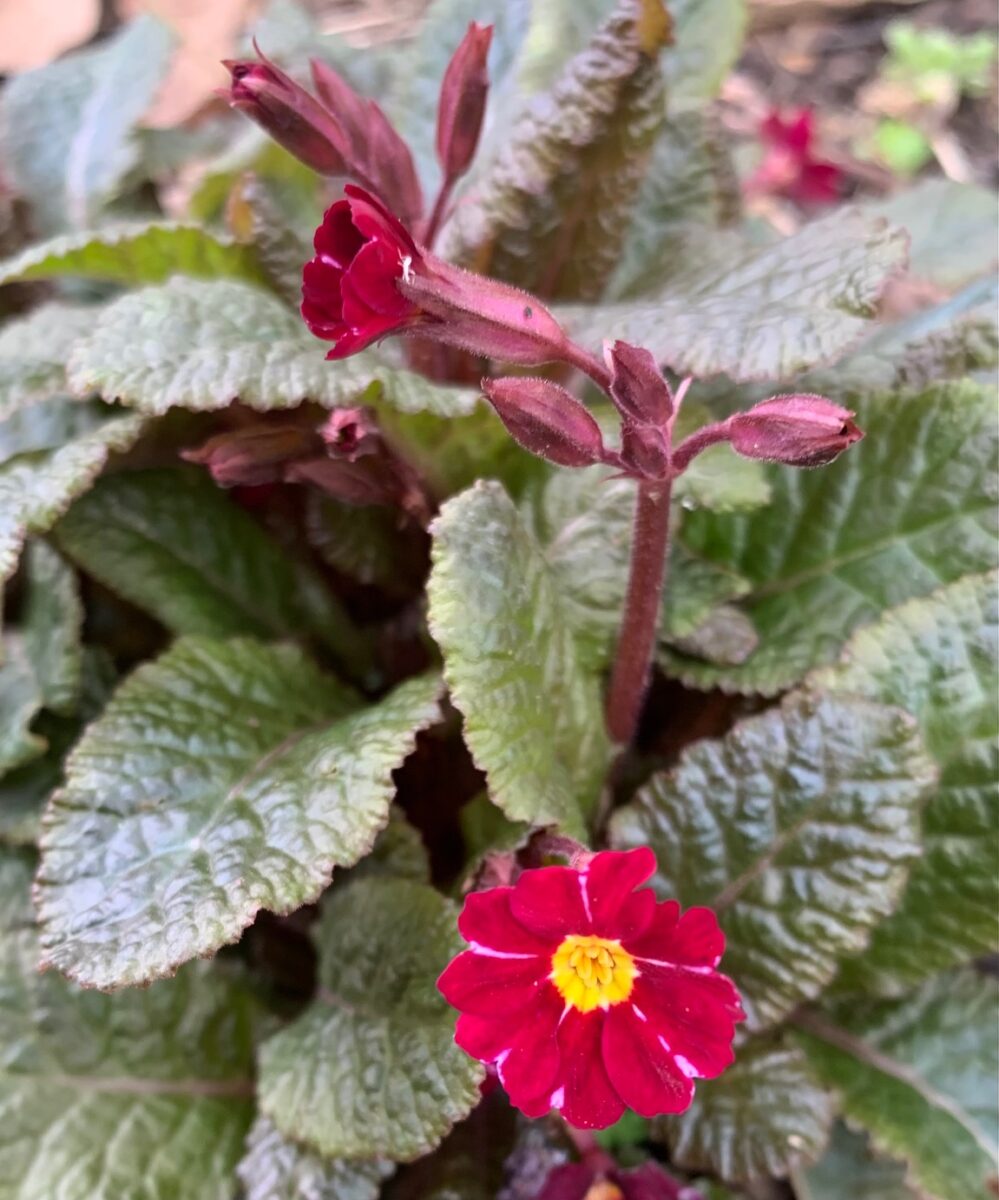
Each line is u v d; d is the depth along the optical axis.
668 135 0.20
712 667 0.16
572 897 0.10
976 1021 0.15
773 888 0.14
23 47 0.33
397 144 0.15
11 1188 0.14
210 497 0.17
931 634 0.14
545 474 0.15
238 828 0.13
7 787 0.17
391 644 0.18
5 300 0.22
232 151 0.20
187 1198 0.14
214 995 0.16
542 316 0.11
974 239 0.20
